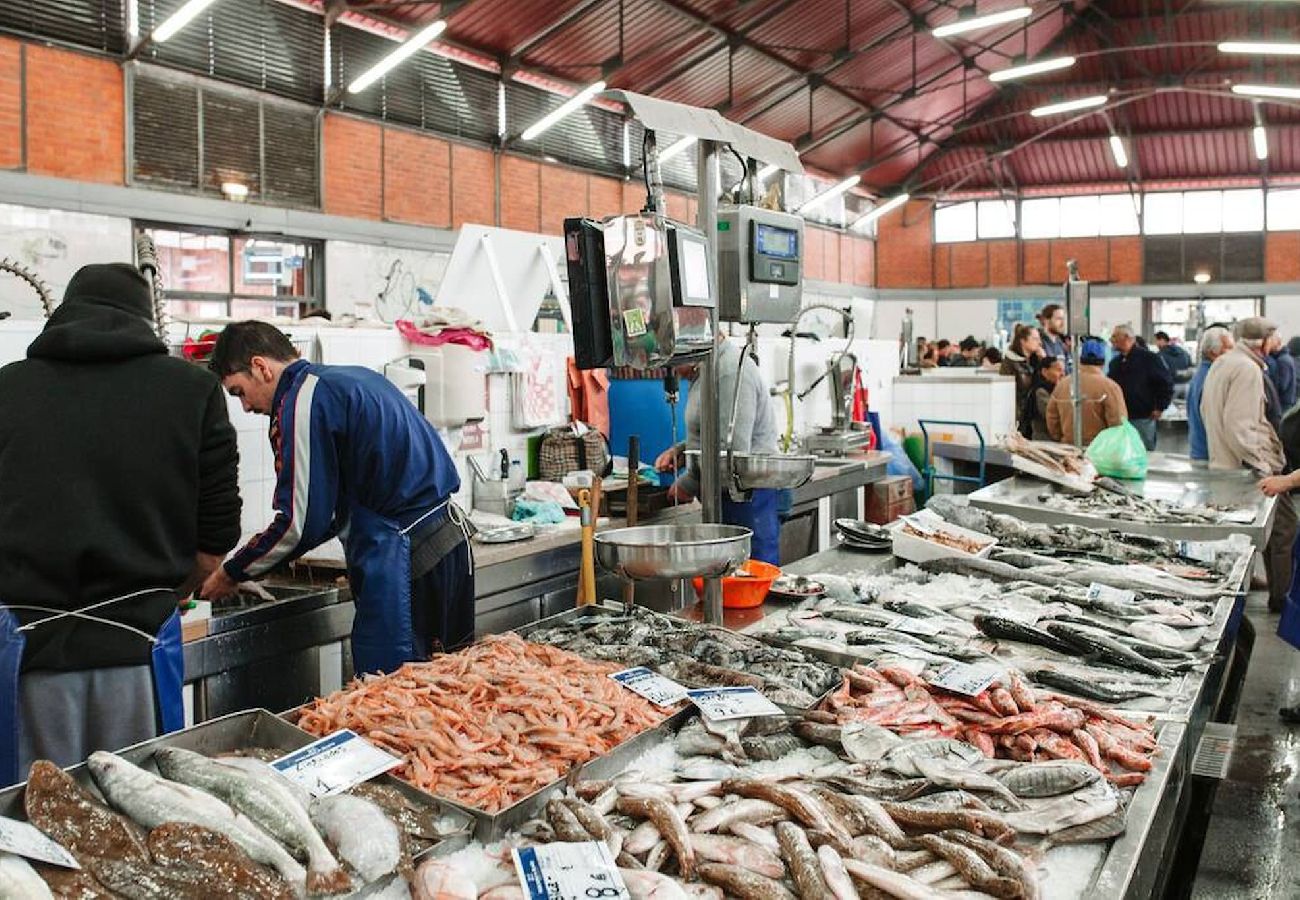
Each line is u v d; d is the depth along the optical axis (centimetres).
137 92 970
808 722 200
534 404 463
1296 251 2030
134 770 152
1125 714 215
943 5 1556
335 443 275
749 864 150
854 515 646
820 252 2078
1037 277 2228
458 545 297
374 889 139
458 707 190
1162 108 1938
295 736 178
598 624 258
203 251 1055
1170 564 362
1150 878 171
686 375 418
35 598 199
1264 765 381
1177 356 1377
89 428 204
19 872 122
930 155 2148
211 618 269
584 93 1288
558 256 532
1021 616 283
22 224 880
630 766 185
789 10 1395
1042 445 577
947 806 167
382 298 1230
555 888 138
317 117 1144
